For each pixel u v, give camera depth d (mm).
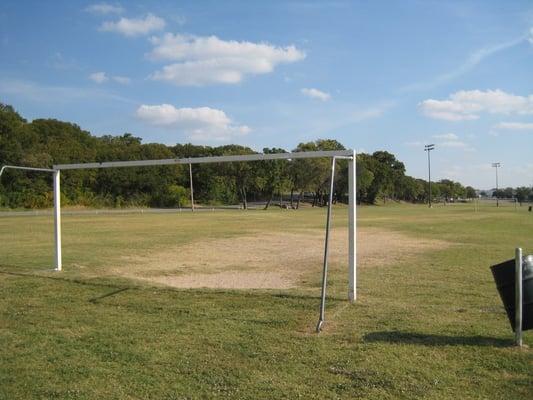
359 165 92625
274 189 70688
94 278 10016
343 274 11531
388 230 26406
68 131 83500
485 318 6996
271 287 9945
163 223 32031
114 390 4605
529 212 54656
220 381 4793
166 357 5469
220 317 7129
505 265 5820
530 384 4664
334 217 41938
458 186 175875
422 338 6020
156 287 9211
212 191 70250
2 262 12781
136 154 72625
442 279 10625
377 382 4723
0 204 52219
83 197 58438
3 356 5547
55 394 4527
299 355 5480
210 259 14625
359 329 6457
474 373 4926
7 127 60656
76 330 6543
